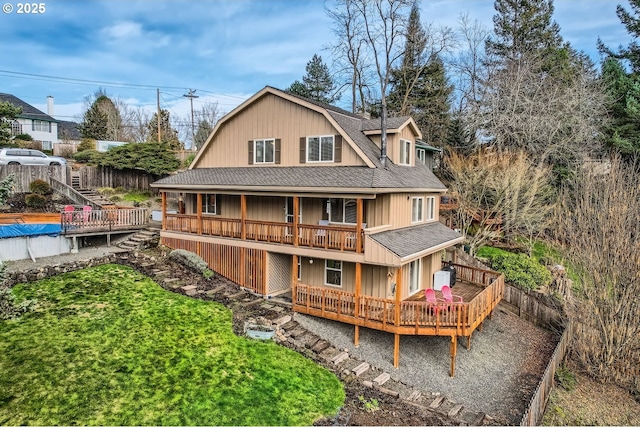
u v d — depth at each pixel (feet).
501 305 66.74
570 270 68.74
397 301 43.65
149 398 30.53
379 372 42.22
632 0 92.73
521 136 90.22
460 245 81.00
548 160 88.22
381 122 58.29
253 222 56.70
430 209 66.90
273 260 56.44
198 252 62.85
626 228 50.08
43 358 33.63
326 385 36.58
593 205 54.34
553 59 107.24
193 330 41.57
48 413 27.78
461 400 39.81
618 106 88.48
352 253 47.21
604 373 49.57
